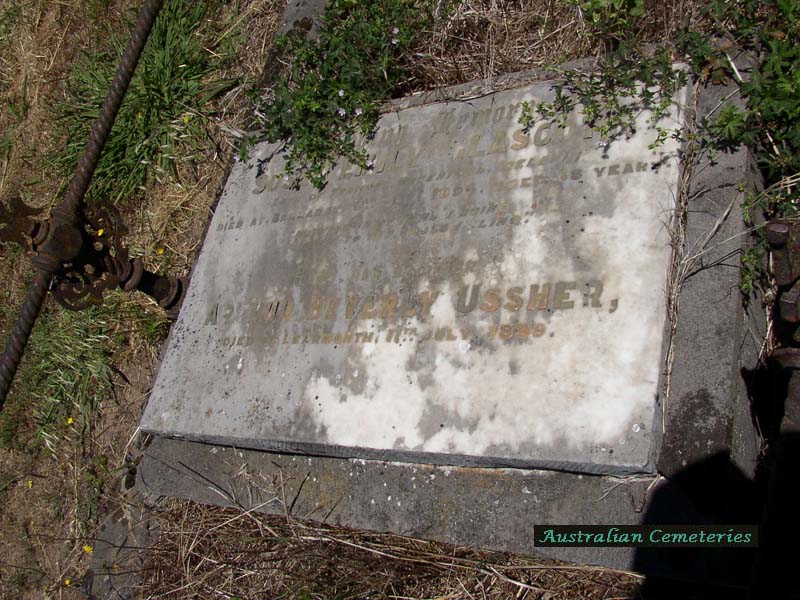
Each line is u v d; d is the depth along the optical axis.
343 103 1.54
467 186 1.33
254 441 1.39
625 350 1.09
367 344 1.31
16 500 1.99
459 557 1.32
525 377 1.15
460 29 1.70
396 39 1.63
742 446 1.06
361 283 1.37
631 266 1.13
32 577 1.87
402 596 1.33
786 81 1.17
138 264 1.54
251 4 2.21
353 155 1.49
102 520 1.79
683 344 1.10
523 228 1.24
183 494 1.55
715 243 1.13
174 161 2.12
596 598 1.19
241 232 1.60
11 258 2.36
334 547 1.42
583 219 1.19
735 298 1.09
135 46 1.51
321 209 1.49
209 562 1.56
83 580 1.71
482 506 1.20
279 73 1.86
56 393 2.01
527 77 1.39
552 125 1.29
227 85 2.10
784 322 1.04
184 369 1.54
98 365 1.96
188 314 1.60
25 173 2.45
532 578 1.25
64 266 1.39
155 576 1.60
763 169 1.22
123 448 1.88
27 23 2.71
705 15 1.35
